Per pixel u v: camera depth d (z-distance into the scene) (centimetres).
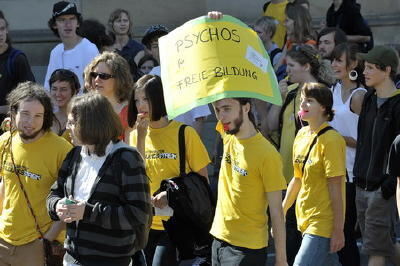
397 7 3162
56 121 1742
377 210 1861
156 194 1677
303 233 1752
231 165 1517
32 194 1535
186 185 1630
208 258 1714
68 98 1873
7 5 2973
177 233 1658
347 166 2012
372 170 1859
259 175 1484
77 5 3002
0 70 2300
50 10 2972
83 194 1357
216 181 2206
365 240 1891
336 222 1698
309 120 1723
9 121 1611
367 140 1886
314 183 1727
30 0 2962
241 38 1480
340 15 2723
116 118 1368
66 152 1540
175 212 1636
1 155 1563
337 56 2027
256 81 1459
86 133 1338
